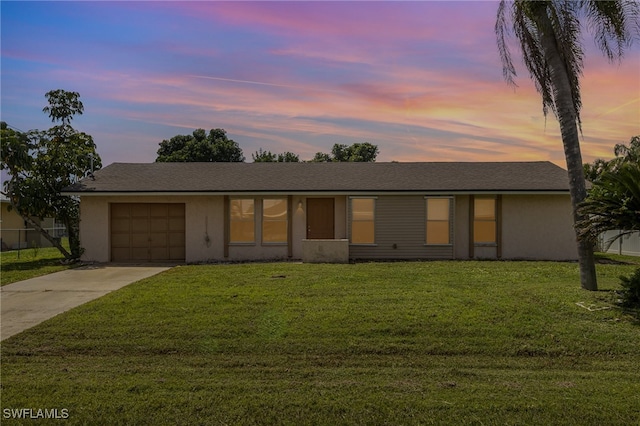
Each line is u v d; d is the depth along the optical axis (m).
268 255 16.75
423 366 5.54
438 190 16.17
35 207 16.12
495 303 7.99
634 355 5.88
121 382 5.02
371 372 5.32
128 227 16.77
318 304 8.14
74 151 17.58
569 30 9.52
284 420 4.16
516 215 16.62
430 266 13.66
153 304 8.34
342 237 16.78
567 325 6.83
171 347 6.21
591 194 8.68
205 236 16.64
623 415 4.18
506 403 4.41
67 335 6.69
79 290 10.70
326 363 5.64
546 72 10.29
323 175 18.11
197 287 10.08
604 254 18.67
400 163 19.97
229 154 44.00
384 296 8.73
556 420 4.11
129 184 16.64
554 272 12.22
